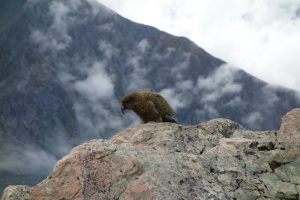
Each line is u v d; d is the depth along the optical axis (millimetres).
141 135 12297
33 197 10023
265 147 11117
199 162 10602
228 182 10117
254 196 9836
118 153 10461
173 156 10594
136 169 10047
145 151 10680
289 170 10180
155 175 9883
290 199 9766
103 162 10258
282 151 10477
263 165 10500
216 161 10633
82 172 10062
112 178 9961
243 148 10969
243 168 10453
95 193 9711
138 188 9641
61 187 9945
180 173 10031
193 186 9781
